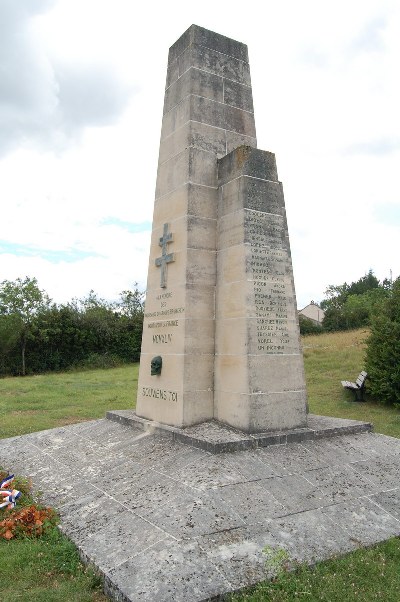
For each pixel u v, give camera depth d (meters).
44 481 6.17
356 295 52.66
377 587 3.76
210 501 4.66
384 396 12.39
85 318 31.17
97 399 14.73
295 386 6.80
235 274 6.90
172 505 4.67
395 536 4.64
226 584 3.63
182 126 7.81
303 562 4.02
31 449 7.64
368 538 4.53
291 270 7.18
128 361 32.25
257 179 7.12
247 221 6.90
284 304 6.98
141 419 7.64
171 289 7.45
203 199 7.47
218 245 7.39
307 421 6.95
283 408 6.62
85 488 5.62
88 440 7.46
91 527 4.66
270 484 5.12
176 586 3.55
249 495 4.85
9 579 4.03
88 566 4.08
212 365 7.15
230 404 6.71
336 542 4.38
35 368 28.59
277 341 6.78
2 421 11.13
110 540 4.33
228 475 5.17
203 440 5.94
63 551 4.39
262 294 6.79
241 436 6.12
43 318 29.52
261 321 6.70
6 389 17.52
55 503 5.42
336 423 7.21
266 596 3.57
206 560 3.87
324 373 17.09
